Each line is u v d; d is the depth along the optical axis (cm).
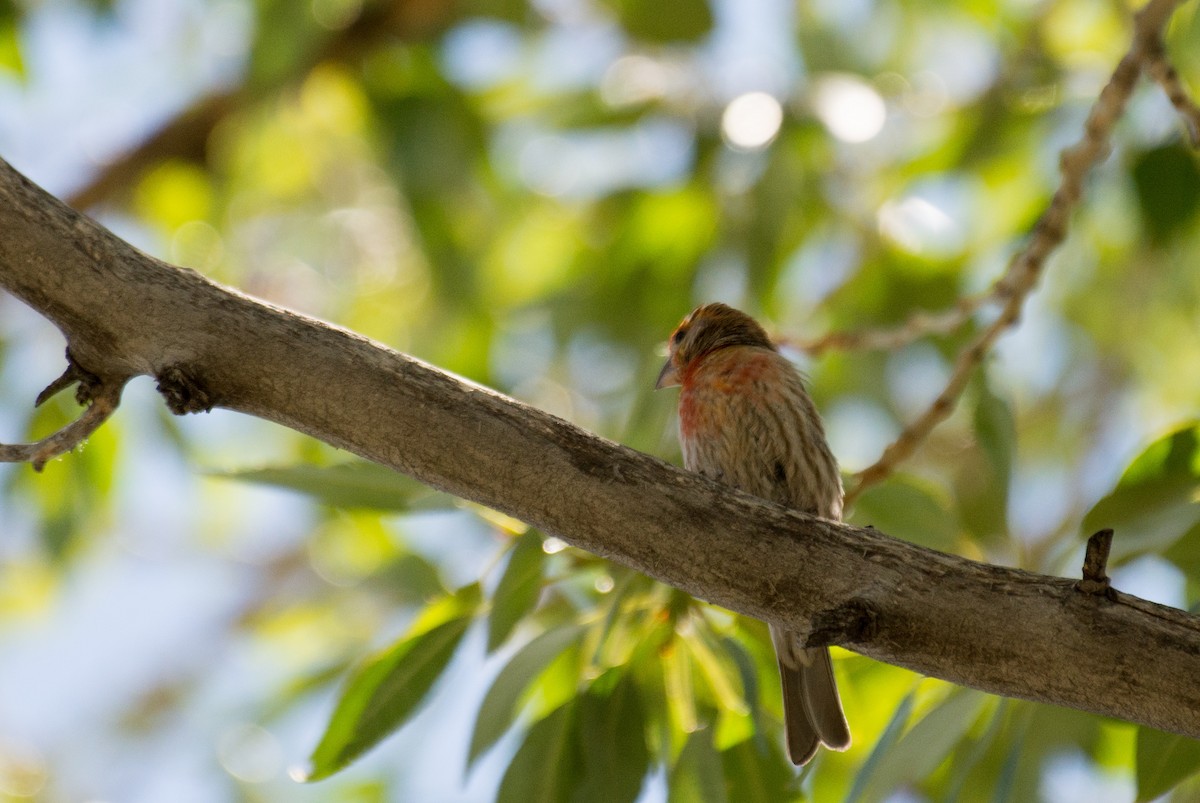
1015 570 538
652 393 901
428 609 700
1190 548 684
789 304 1363
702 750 656
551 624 796
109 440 1238
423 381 561
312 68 1367
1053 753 788
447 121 1346
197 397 552
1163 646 512
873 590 539
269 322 558
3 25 1265
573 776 668
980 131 1262
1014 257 962
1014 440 830
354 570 1403
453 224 1344
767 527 552
